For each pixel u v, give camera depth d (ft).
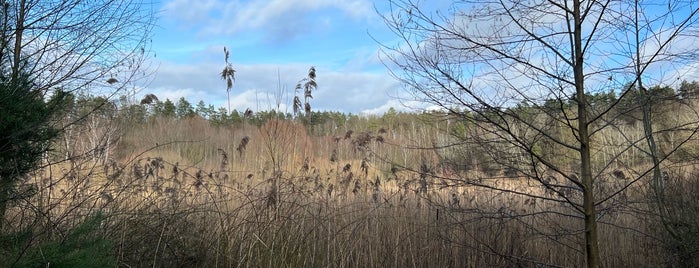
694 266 17.79
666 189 18.90
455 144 15.46
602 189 17.38
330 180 25.49
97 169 18.02
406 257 21.13
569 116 14.67
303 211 20.34
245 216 19.33
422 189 20.70
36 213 14.47
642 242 20.45
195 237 18.42
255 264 17.83
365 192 23.56
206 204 19.77
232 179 24.11
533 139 14.64
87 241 14.51
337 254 19.76
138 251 17.08
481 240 20.22
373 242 21.20
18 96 14.71
